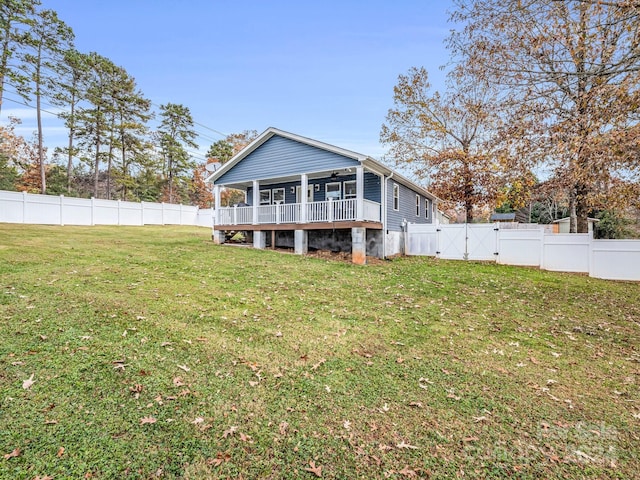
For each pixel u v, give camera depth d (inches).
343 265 448.1
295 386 146.6
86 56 1055.0
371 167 519.2
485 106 332.5
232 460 102.5
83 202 807.1
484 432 120.7
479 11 299.0
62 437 107.0
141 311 220.7
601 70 244.1
